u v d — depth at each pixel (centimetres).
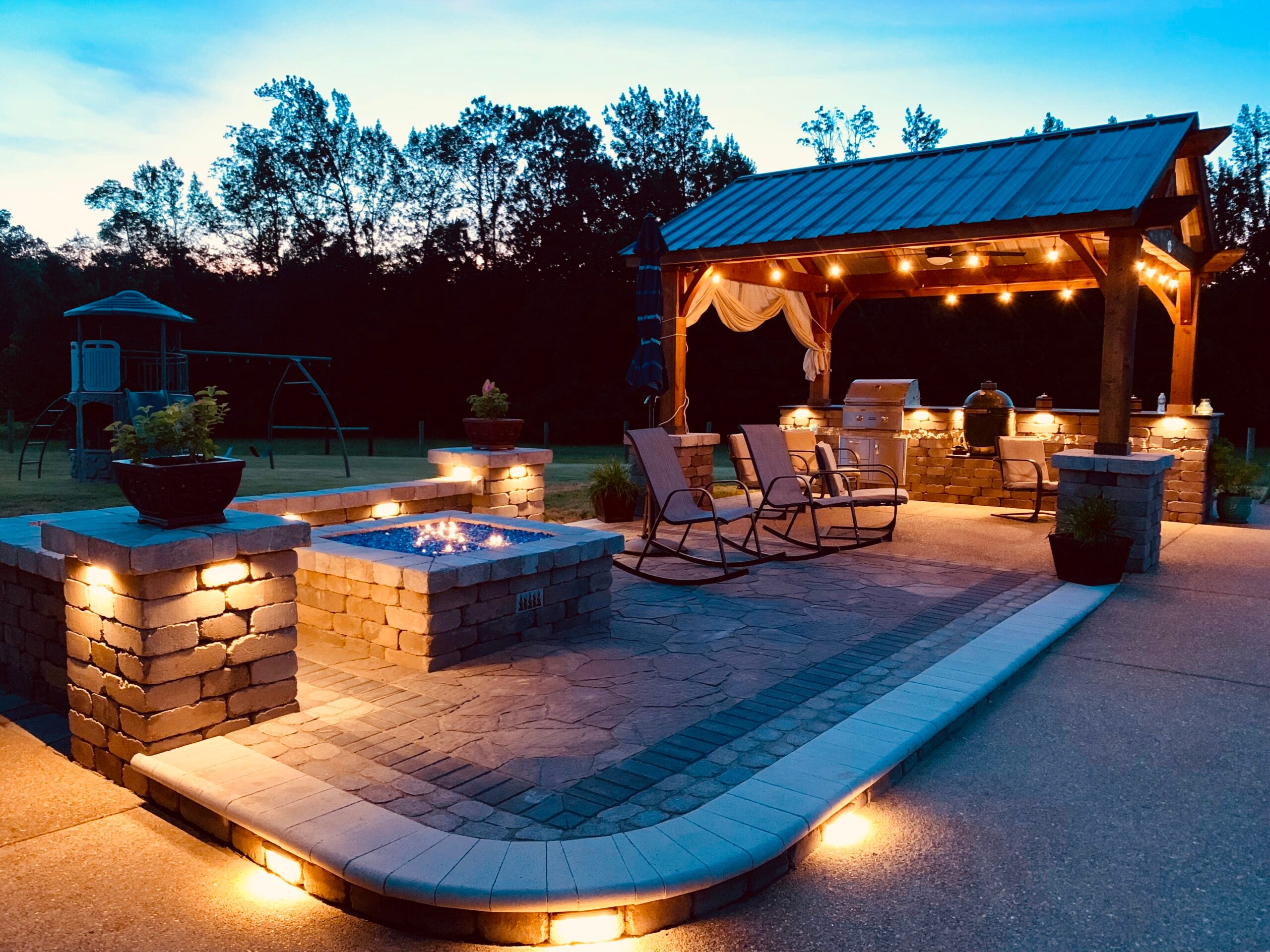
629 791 313
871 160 1193
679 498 743
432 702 404
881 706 393
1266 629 558
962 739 380
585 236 3606
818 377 1378
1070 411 1137
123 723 335
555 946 237
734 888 255
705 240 1024
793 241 948
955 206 916
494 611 481
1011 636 519
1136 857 279
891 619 571
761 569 739
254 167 4103
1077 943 233
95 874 272
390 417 3628
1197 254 1045
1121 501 735
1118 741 377
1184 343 1079
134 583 320
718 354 3189
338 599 490
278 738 356
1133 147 938
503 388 3522
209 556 335
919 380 2906
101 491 1269
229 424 3547
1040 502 1120
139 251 4406
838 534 925
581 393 3419
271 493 1229
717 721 386
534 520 881
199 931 242
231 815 285
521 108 3934
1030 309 2742
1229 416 2661
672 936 239
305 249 4000
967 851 283
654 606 603
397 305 3638
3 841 293
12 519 486
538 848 260
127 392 1441
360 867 248
